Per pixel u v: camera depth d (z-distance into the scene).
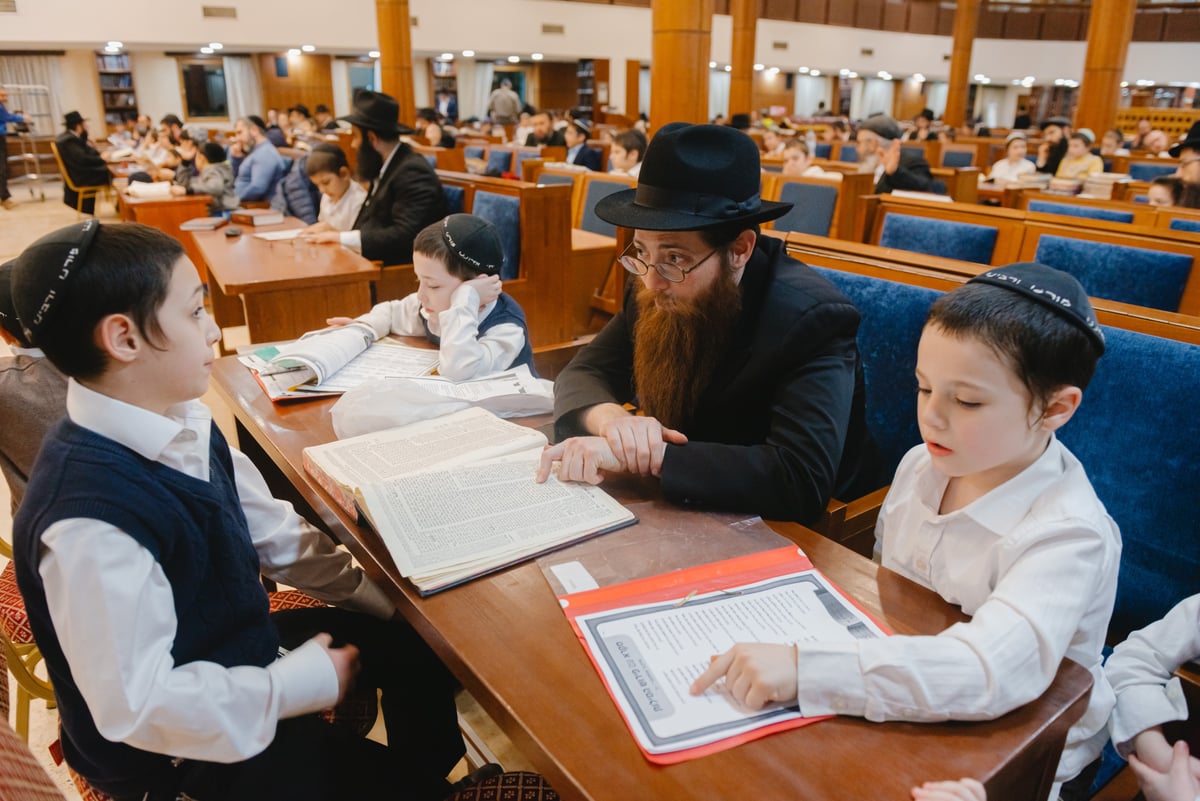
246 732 0.95
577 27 15.08
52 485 0.87
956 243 3.53
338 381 1.75
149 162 9.38
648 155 1.28
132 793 1.01
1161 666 1.14
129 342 0.89
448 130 11.65
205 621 1.01
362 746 1.17
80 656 0.85
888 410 1.89
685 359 1.42
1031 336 0.85
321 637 1.13
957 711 0.78
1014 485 0.97
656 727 0.77
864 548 1.51
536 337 4.02
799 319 1.36
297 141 9.13
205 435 1.06
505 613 0.95
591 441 1.27
